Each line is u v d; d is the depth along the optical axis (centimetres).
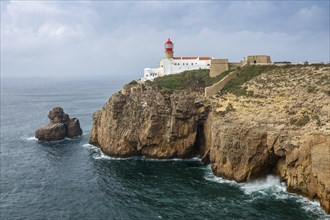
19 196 6788
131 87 10119
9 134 12850
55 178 7812
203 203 6206
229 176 7362
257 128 7106
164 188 6988
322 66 8025
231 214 5741
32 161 9219
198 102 8831
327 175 5812
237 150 7269
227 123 7612
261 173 7231
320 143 6066
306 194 6328
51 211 6100
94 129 10788
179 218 5669
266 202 6166
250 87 8394
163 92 9388
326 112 6475
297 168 6481
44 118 16988
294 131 6662
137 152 9381
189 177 7594
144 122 9181
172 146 9050
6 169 8550
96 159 9238
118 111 9581
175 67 12525
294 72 8244
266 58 10338
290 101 7250
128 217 5781
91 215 5912
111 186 7200
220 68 10619
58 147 10662
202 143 9125
